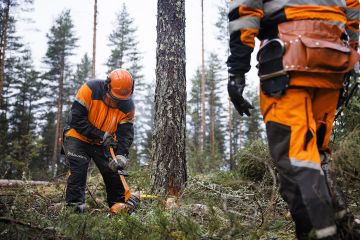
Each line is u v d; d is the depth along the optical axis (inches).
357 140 87.7
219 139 1368.1
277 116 79.2
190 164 337.7
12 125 1073.5
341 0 86.0
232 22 83.4
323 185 73.6
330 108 84.0
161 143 197.8
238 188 189.9
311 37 78.5
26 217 111.8
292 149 76.2
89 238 102.3
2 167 370.6
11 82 1229.1
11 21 941.2
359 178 86.0
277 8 82.7
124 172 162.4
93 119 163.8
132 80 165.5
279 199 149.2
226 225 115.0
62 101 1236.5
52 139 1147.9
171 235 96.5
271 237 112.0
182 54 205.6
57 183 211.2
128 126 169.8
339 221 79.1
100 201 180.5
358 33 90.9
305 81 77.2
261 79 82.4
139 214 149.2
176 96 200.8
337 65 77.0
